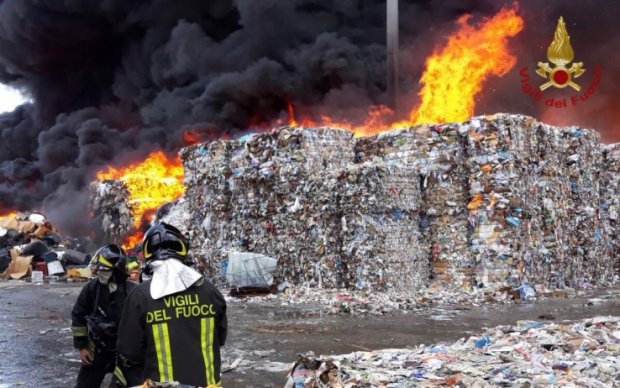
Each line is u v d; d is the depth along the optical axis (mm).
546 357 5984
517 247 13750
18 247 24938
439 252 14516
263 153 15852
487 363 5926
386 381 5262
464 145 14539
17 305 13977
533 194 14445
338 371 5277
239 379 6422
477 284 13914
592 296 13734
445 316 10875
